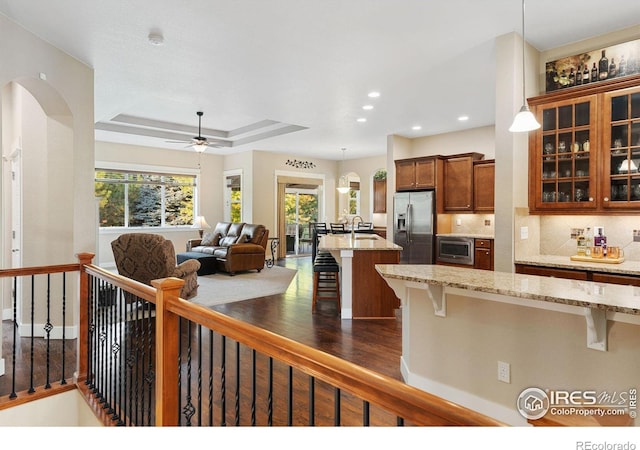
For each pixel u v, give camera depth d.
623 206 3.13
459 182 6.79
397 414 0.91
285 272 8.05
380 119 6.48
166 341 1.91
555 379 2.05
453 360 2.49
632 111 3.09
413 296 2.73
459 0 2.85
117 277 2.51
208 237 9.00
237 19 3.14
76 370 3.12
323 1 2.88
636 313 1.61
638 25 3.19
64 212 3.87
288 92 5.04
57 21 3.15
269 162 10.12
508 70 3.37
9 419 2.67
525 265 3.37
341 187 7.36
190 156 10.07
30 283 3.97
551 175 3.49
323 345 3.67
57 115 3.86
